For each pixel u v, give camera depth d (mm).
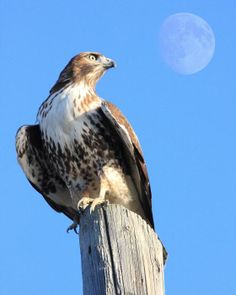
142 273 7980
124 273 7957
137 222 8383
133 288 7855
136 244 8188
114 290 7863
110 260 8086
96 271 8094
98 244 8273
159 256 8219
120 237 8250
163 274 8195
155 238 8336
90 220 8531
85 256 8359
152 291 7902
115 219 8398
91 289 8047
